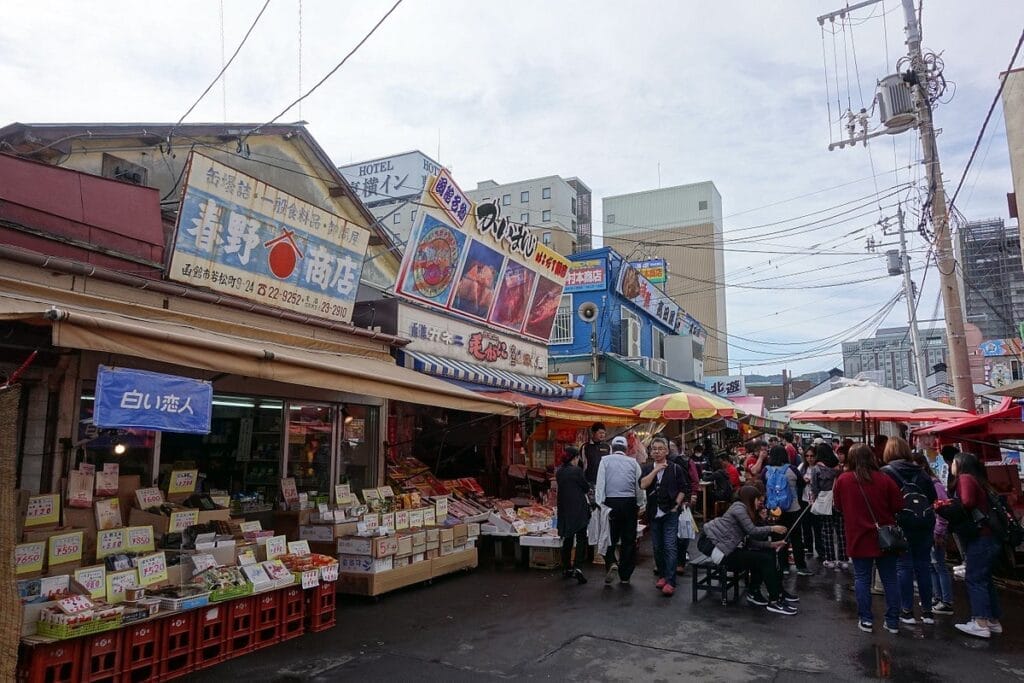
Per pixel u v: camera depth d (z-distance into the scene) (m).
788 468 10.05
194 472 7.40
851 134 16.08
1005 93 12.81
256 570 6.15
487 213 13.42
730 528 7.65
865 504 6.73
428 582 8.79
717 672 5.53
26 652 4.53
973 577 6.62
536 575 9.44
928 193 13.28
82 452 6.45
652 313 24.89
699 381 29.11
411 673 5.45
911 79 13.19
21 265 6.10
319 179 13.10
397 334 11.46
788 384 67.00
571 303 20.86
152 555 5.63
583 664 5.71
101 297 6.68
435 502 9.73
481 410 9.19
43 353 6.17
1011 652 6.06
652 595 8.25
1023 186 12.40
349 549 7.98
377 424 10.92
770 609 7.46
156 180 9.96
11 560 4.21
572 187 78.69
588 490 9.52
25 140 8.36
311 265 9.41
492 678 5.36
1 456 4.23
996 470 10.66
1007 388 9.84
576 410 11.79
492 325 14.27
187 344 5.37
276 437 8.93
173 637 5.35
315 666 5.60
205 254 7.88
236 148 11.25
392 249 14.80
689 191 55.72
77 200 6.85
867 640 6.43
